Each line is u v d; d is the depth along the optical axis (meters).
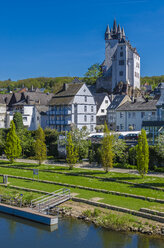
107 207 32.66
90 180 42.94
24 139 66.62
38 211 32.19
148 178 42.84
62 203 34.97
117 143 52.22
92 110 83.56
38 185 41.69
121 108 83.44
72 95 79.75
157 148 48.34
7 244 27.14
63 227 29.72
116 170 49.22
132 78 124.19
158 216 29.39
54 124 82.94
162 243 26.00
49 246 26.56
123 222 28.75
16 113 84.50
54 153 63.28
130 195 35.44
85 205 34.03
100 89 131.25
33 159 63.12
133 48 129.50
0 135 73.12
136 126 80.00
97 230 28.86
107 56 140.62
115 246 25.92
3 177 43.25
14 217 33.09
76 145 55.78
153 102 79.81
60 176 46.06
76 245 26.44
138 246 25.69
